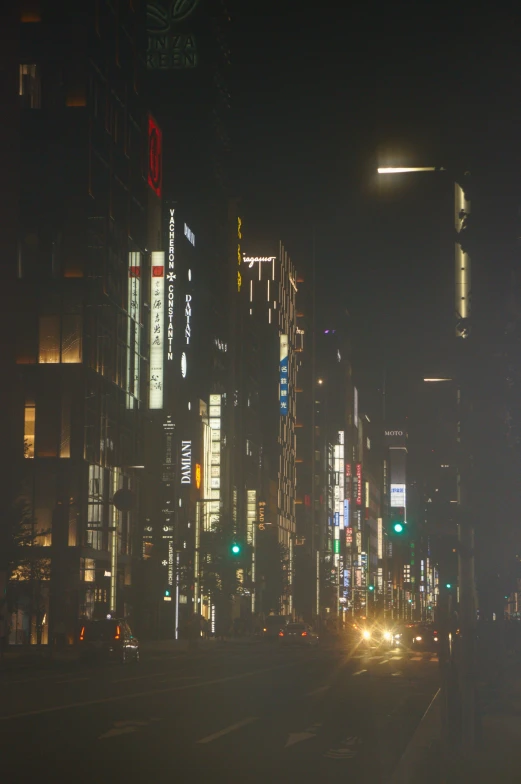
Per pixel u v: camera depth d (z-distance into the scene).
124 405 97.56
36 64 88.75
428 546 26.70
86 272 87.19
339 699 36.75
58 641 74.44
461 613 24.67
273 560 148.50
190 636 80.31
